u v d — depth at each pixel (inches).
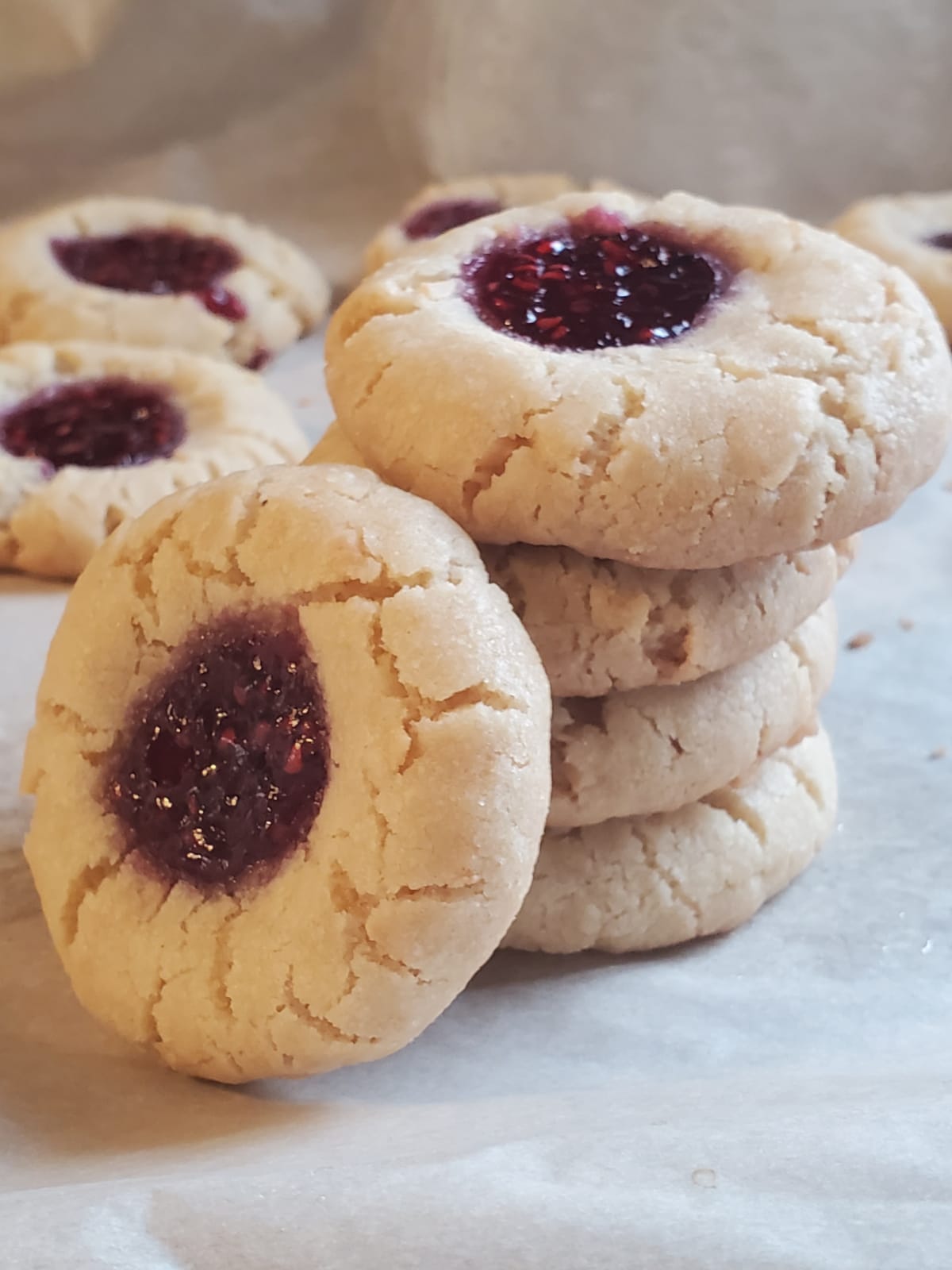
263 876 3.8
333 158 11.9
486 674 3.6
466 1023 4.4
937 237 10.3
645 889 4.7
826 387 4.0
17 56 10.8
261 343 9.6
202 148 11.7
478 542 4.2
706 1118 3.3
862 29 10.9
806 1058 4.2
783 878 5.0
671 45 11.0
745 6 10.8
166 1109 3.9
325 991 3.6
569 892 4.7
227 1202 3.0
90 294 9.3
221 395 8.1
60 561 7.1
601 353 4.1
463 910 3.5
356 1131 3.7
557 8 10.9
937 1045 4.2
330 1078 4.1
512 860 3.6
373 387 4.1
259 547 3.9
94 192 11.6
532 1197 3.0
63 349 8.3
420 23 11.3
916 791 5.7
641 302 4.4
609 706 4.5
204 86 11.4
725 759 4.6
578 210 4.9
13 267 9.5
